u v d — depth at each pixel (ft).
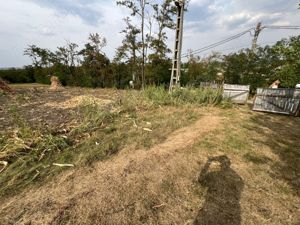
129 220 5.90
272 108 25.22
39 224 5.64
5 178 7.82
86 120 15.34
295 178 8.55
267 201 6.96
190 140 12.55
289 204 6.83
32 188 7.29
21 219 5.80
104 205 6.46
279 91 24.82
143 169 8.80
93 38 68.49
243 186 7.82
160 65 58.70
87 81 71.20
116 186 7.47
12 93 39.68
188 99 26.05
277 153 11.15
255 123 17.97
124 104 21.86
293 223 5.98
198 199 6.93
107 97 33.68
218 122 17.47
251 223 5.93
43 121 16.63
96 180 7.83
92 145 11.25
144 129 14.34
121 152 10.48
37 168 8.66
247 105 32.96
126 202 6.64
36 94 39.78
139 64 61.93
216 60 78.89
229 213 6.31
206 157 10.30
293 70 22.26
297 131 15.92
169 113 20.07
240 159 10.22
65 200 6.62
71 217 5.93
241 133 14.52
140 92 27.17
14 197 6.78
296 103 22.97
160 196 7.02
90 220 5.84
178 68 29.58
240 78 61.52
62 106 24.45
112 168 8.79
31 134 11.87
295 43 19.95
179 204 6.65
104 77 70.03
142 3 51.08
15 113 16.42
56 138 11.27
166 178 8.16
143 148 11.07
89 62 70.33
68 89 56.39
